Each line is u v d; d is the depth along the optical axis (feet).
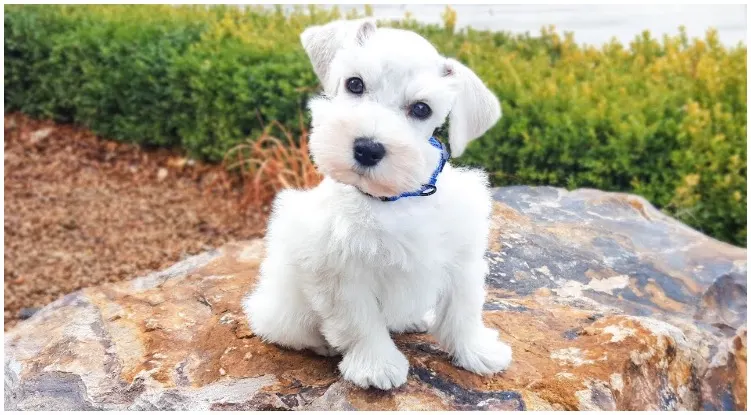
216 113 4.24
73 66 4.80
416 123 1.56
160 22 4.80
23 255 3.77
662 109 3.44
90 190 4.37
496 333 1.82
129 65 4.53
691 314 2.14
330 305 1.63
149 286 2.31
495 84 3.67
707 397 1.93
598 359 1.78
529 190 2.97
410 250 1.54
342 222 1.54
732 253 2.49
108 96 4.68
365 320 1.63
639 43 4.15
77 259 3.74
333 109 1.53
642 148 3.31
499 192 2.95
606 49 4.18
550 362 1.78
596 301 2.15
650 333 1.88
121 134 4.75
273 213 1.83
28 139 4.89
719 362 1.98
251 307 1.94
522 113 3.52
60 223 4.05
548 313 2.03
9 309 3.34
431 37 4.23
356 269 1.56
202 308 2.12
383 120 1.47
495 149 3.52
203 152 4.41
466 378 1.72
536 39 4.40
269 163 3.92
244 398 1.69
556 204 2.83
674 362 1.89
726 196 3.26
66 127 5.03
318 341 1.83
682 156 3.28
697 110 3.32
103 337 1.99
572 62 4.05
